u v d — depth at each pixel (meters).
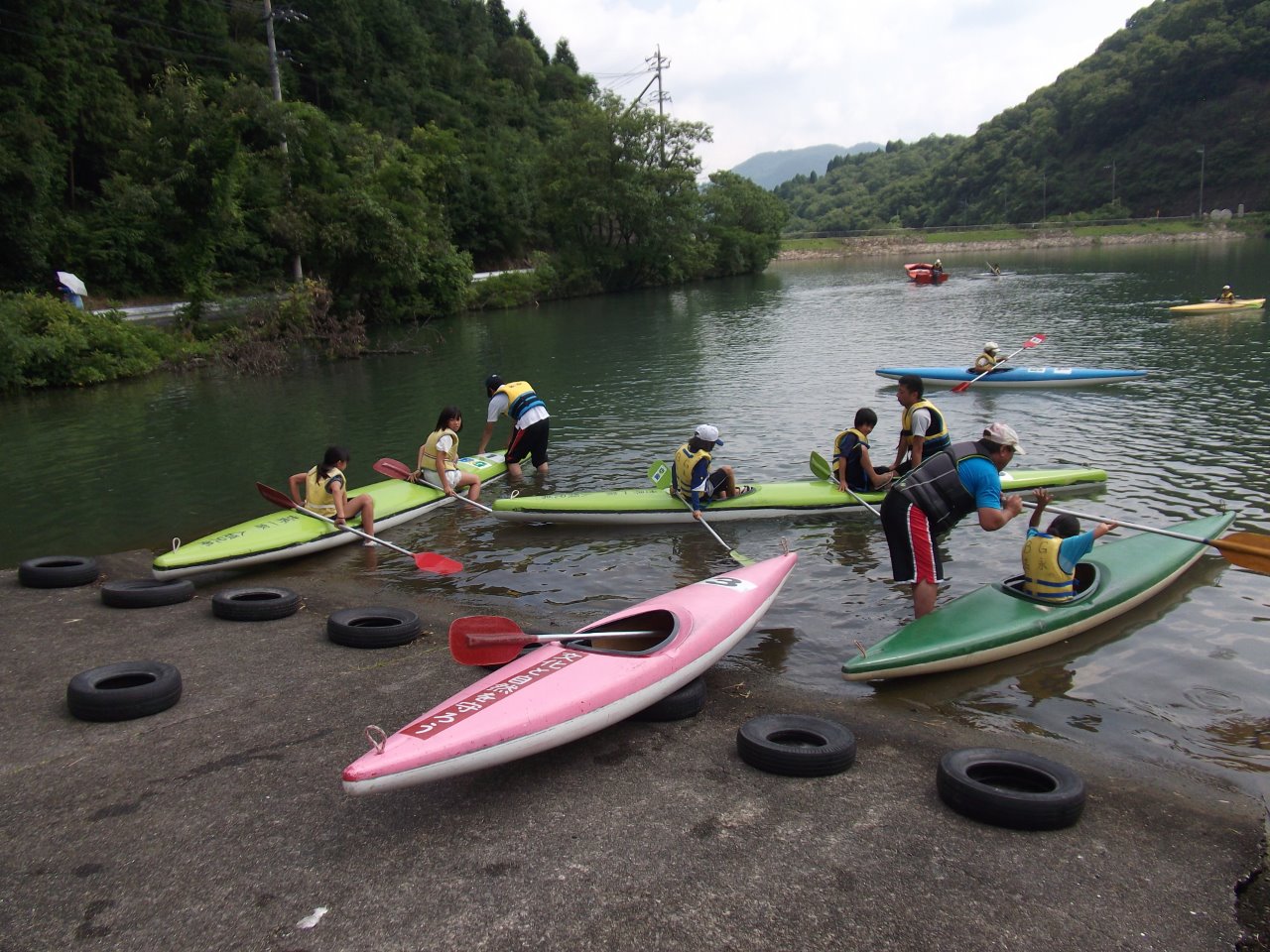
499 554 7.97
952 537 7.67
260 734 4.75
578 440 12.41
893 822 3.83
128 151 30.19
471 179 46.03
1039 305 27.95
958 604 5.84
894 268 62.94
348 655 5.86
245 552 7.63
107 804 4.09
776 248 63.31
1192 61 96.81
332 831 3.82
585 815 3.91
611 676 4.50
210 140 25.38
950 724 4.81
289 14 30.52
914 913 3.25
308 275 31.36
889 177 187.88
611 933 3.15
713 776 4.24
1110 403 12.88
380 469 9.35
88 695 4.89
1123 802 4.01
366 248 29.92
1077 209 102.62
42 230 26.25
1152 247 69.81
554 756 4.48
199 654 5.91
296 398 17.03
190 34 45.66
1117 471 9.41
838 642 5.94
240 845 3.74
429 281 33.34
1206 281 33.62
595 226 48.41
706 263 53.47
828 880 3.44
